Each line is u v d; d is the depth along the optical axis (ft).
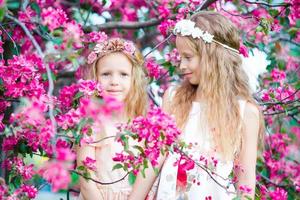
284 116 14.24
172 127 8.59
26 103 8.46
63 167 7.47
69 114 8.78
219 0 13.14
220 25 10.38
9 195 9.43
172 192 10.09
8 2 10.41
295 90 12.55
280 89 12.26
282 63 13.43
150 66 12.21
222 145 10.09
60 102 10.02
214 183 10.05
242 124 10.27
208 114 10.23
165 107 10.73
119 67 10.73
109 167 10.53
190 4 12.19
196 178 10.08
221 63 10.30
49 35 9.66
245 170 10.21
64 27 8.72
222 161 10.07
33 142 9.89
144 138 8.72
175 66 12.15
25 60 9.75
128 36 17.33
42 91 9.79
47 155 10.25
